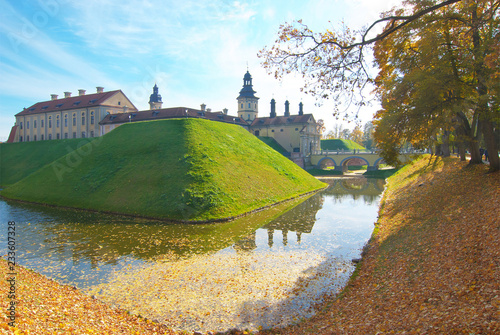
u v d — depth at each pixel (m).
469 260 10.90
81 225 24.73
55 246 19.39
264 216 28.33
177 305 11.87
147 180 32.72
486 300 8.18
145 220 26.48
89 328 8.88
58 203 32.66
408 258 13.56
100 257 17.42
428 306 8.94
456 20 17.30
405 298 9.97
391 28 14.35
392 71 18.59
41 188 36.53
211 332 9.91
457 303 8.58
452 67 16.64
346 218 27.14
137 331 9.62
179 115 66.25
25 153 62.84
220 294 12.80
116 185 33.16
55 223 25.34
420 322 8.08
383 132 18.36
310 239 20.75
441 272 10.93
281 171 45.03
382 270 13.41
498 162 21.27
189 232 22.73
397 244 16.22
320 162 83.50
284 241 20.36
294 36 14.91
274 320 10.64
